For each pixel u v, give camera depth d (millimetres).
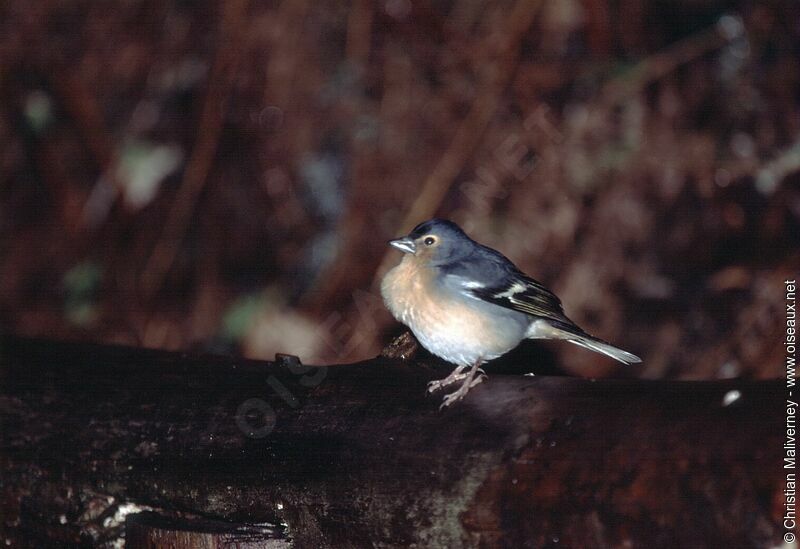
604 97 14695
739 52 14875
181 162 15180
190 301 14531
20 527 7078
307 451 6145
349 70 15344
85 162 15242
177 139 15312
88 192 15133
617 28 15305
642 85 14742
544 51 15219
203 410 6715
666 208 14016
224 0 15359
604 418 5371
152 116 15398
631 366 12891
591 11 15203
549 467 5273
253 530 6031
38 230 15055
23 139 15266
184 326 14305
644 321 13305
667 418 5188
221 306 14336
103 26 15648
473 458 5531
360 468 5867
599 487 5082
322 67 15383
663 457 5008
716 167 14070
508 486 5355
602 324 13383
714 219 13875
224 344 14016
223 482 6371
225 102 15141
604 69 14977
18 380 7375
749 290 13172
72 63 15523
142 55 15562
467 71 15203
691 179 14094
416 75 15219
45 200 15164
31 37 15492
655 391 5496
